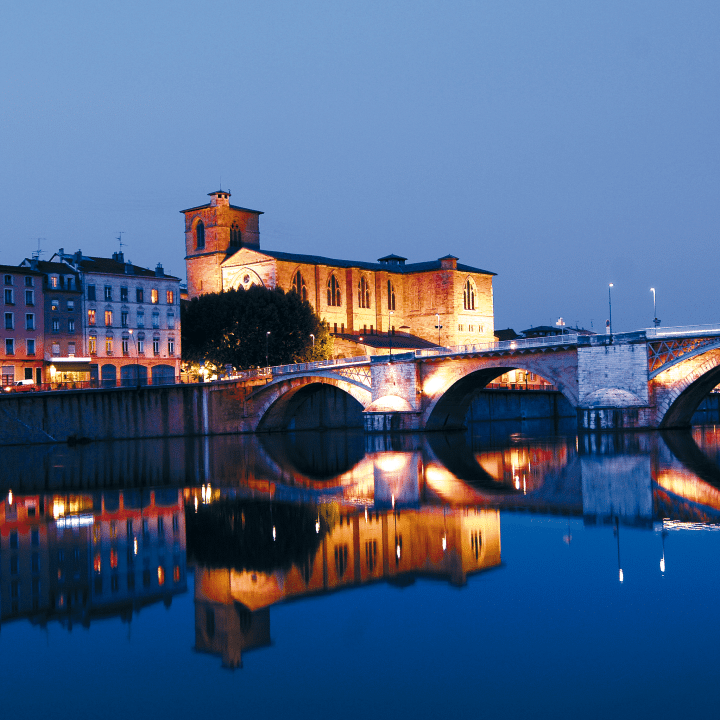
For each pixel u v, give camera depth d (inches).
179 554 1599.4
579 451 3437.5
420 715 911.7
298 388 5029.5
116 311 5241.1
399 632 1144.2
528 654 1058.1
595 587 1318.9
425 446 4028.1
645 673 995.3
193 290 7022.6
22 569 1501.0
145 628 1183.6
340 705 940.0
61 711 942.4
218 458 3565.5
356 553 1579.7
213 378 5216.5
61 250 5349.4
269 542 1694.1
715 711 903.1
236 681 1005.2
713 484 2349.9
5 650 1108.5
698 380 3858.3
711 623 1144.8
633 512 1924.2
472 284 7421.3
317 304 6678.2
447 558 1520.7
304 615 1219.2
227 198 7022.6
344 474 2886.3
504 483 2503.7
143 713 933.2
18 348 4776.1
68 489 2576.3
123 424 4601.4
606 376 3993.6
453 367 4606.3
